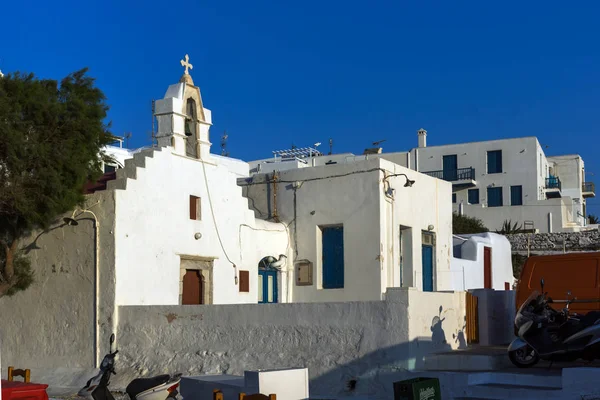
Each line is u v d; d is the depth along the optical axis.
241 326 15.00
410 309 13.16
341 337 13.73
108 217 17.14
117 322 16.75
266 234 21.62
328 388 13.61
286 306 14.48
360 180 21.23
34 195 14.89
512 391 11.75
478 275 27.78
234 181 20.78
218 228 19.94
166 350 15.91
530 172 57.31
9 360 18.12
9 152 14.27
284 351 14.34
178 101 19.25
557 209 52.84
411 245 22.55
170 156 18.69
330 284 21.67
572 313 13.47
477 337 16.23
